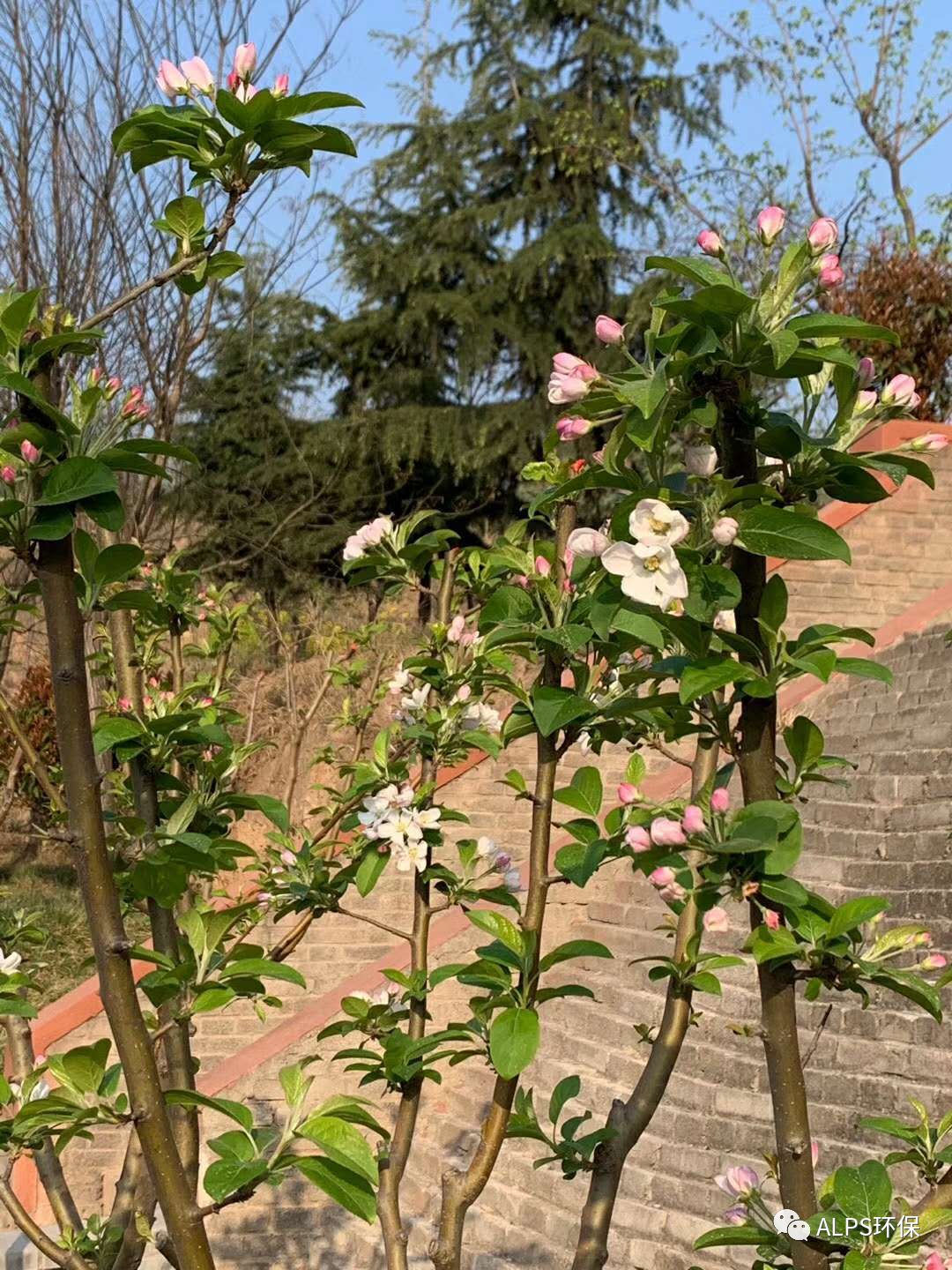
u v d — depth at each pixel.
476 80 23.75
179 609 4.25
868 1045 5.88
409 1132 2.50
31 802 10.05
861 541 11.44
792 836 1.79
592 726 2.39
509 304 22.09
